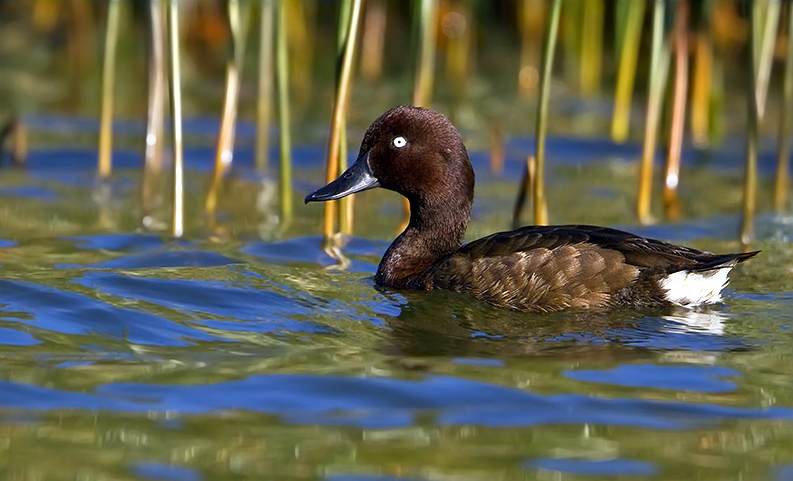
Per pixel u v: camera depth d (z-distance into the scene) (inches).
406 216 606.9
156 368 363.6
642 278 423.8
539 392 345.1
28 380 349.7
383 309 434.9
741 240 574.9
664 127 714.2
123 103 897.5
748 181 593.9
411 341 395.5
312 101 912.3
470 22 964.0
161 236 561.0
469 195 484.1
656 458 298.8
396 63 967.0
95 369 361.7
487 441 309.0
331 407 333.1
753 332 405.1
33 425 316.8
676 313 426.0
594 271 426.0
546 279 429.1
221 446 305.0
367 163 483.8
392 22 984.9
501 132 790.5
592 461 296.5
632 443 308.2
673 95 650.8
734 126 849.5
